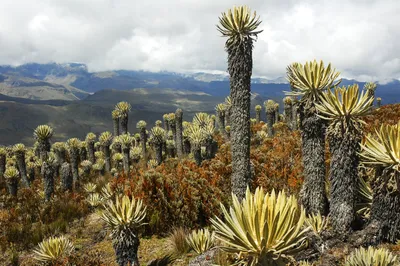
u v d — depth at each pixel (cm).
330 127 315
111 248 577
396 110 1035
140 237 591
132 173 915
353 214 311
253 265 141
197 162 840
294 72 380
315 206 373
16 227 750
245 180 507
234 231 143
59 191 1074
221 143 1244
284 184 584
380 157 277
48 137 1012
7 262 606
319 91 360
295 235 139
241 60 483
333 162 317
